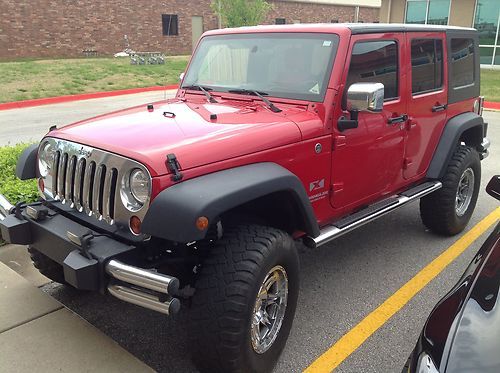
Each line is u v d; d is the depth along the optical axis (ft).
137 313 12.17
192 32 98.58
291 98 11.89
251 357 9.28
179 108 12.17
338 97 11.48
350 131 12.01
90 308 12.34
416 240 17.06
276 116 11.14
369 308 12.68
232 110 11.76
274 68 12.54
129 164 8.65
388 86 13.37
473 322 7.29
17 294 11.93
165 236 8.13
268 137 10.11
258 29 13.33
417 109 14.65
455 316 7.54
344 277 14.29
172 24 95.14
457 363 6.71
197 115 11.28
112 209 9.08
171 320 11.89
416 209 20.22
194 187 8.45
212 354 8.95
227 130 9.96
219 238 9.48
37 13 77.87
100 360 9.70
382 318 12.23
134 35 90.33
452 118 16.78
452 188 16.21
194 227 7.99
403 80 13.85
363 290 13.57
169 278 7.98
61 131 10.55
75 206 9.92
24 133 34.30
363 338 11.43
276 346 10.12
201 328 8.84
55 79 60.80
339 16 122.42
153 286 8.05
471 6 70.03
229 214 10.07
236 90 12.91
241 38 13.46
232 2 72.59
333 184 11.91
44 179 11.00
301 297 13.15
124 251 8.68
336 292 13.44
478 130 17.97
